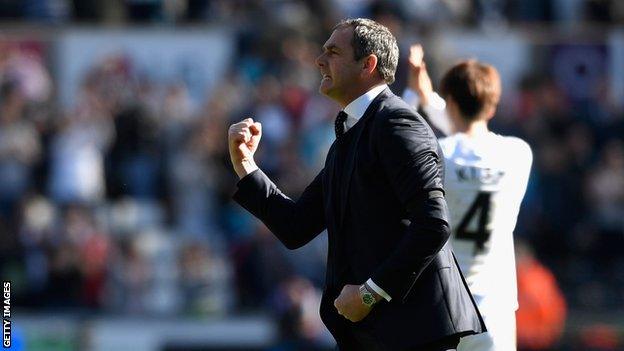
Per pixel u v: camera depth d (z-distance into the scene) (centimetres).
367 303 1789
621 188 5216
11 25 5612
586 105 5578
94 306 4744
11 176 5022
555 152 5203
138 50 5572
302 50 5531
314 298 4422
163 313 4738
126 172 5178
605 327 4822
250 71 5500
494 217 2242
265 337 4709
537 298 4484
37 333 4625
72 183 5044
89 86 5491
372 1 5559
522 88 5450
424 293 1820
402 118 1809
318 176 1994
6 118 5172
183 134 5247
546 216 5119
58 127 5188
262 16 5625
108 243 4875
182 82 5572
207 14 5816
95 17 5725
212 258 4844
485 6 5922
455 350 1908
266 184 1994
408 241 1764
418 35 5284
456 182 2238
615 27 5844
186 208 5122
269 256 4791
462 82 2266
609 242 5147
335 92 1902
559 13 6106
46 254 4788
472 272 2227
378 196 1825
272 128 5106
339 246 1877
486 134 2286
